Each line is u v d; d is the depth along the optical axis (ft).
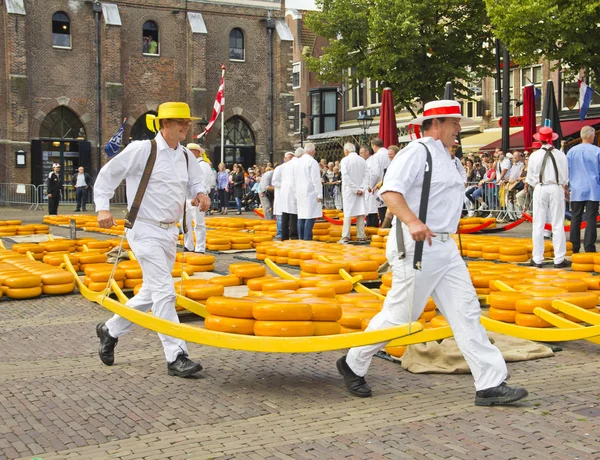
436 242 18.63
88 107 137.08
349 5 110.42
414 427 17.54
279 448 16.40
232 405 19.70
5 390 21.27
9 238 68.18
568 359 24.30
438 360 23.21
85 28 136.56
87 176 134.82
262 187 82.28
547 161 43.47
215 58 147.02
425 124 19.19
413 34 100.53
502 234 67.51
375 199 66.59
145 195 22.25
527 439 16.60
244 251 56.75
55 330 29.73
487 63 107.65
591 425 17.48
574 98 110.42
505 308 26.43
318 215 59.00
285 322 20.39
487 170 86.17
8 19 128.88
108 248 51.06
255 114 150.41
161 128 23.13
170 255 22.98
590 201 46.32
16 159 130.31
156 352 25.72
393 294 19.17
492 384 18.79
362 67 108.78
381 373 22.79
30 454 16.37
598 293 29.91
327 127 177.37
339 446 16.43
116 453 16.31
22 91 130.41
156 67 142.20
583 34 74.02
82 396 20.65
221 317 21.25
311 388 21.18
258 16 149.89
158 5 141.59
